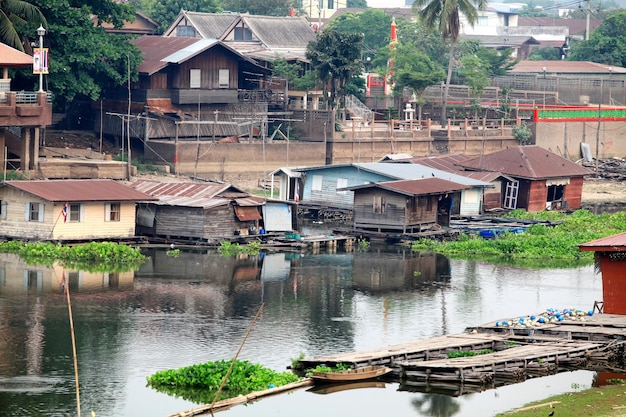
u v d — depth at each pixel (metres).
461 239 124.50
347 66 168.12
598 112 197.00
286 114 168.38
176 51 159.00
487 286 98.81
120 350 74.00
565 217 140.75
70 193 108.81
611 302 82.06
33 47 139.50
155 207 115.12
